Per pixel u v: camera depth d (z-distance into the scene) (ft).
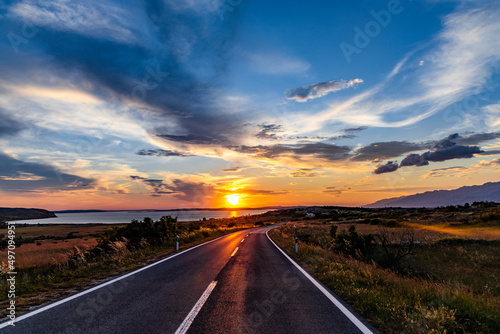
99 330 12.42
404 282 23.12
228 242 62.64
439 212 182.50
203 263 32.40
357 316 14.55
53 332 12.16
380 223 143.23
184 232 71.97
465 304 15.98
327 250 49.11
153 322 13.44
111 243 45.42
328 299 17.70
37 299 17.48
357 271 26.45
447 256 48.49
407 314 14.26
